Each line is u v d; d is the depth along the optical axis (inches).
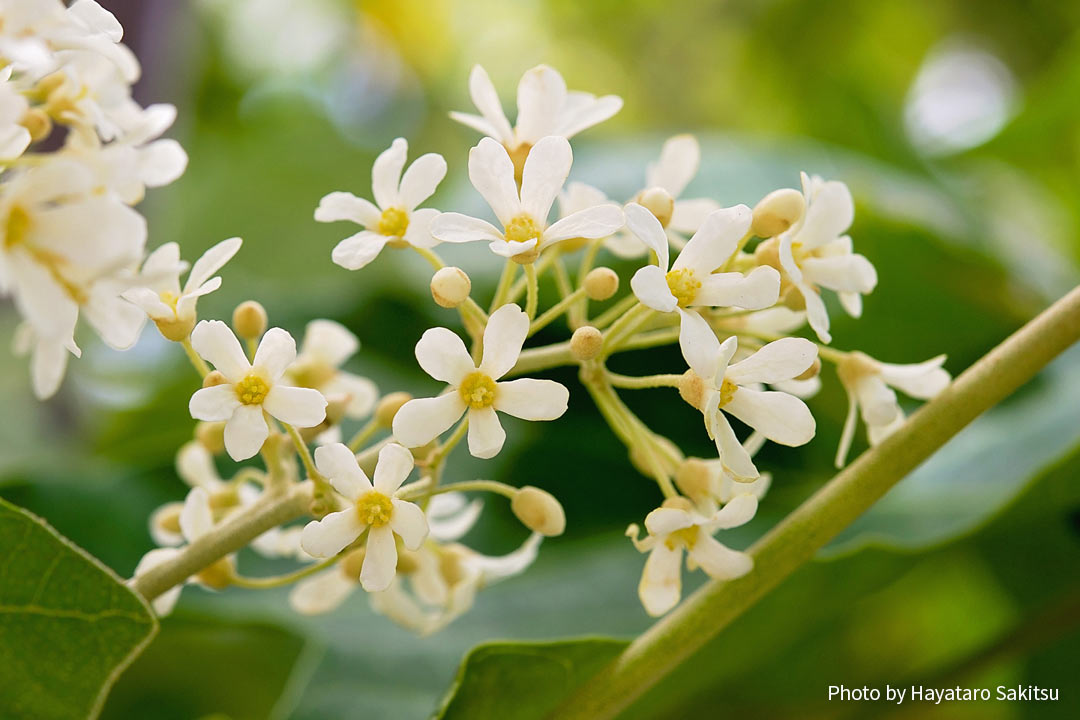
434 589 11.7
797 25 30.5
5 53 10.0
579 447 14.6
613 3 33.0
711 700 13.7
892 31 30.0
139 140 10.8
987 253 14.8
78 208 9.8
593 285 10.8
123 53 10.5
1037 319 11.0
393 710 12.7
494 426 10.6
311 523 10.6
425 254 11.0
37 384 10.5
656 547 10.9
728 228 10.6
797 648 13.7
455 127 31.0
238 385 10.6
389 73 31.5
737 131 32.4
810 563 11.9
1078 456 12.1
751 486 11.1
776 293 10.6
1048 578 13.9
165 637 14.3
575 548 14.0
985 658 13.4
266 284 20.4
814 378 11.3
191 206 21.4
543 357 11.1
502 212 10.7
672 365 14.9
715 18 31.8
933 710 14.1
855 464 11.1
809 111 21.3
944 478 13.9
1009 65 28.7
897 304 15.0
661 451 11.2
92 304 10.1
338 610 13.5
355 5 31.0
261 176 21.7
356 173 22.5
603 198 11.2
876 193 15.1
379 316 15.9
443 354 10.6
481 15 32.9
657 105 33.3
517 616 13.4
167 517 11.8
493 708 11.4
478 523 14.1
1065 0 27.4
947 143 21.9
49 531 10.6
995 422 14.3
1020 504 12.6
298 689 12.3
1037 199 20.8
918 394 11.2
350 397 11.5
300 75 30.4
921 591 14.4
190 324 10.9
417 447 10.9
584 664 11.2
